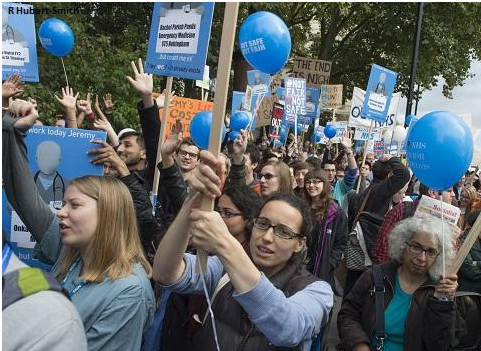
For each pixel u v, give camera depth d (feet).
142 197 10.86
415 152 9.83
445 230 9.72
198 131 13.98
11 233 10.03
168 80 11.91
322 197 16.49
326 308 7.00
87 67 32.50
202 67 11.34
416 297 9.45
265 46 14.40
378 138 37.04
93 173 10.66
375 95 26.63
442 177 9.57
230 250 5.54
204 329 7.18
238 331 6.89
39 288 4.25
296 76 46.26
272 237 7.19
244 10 53.52
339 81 85.35
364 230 17.84
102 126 15.75
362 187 28.89
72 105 15.70
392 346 9.50
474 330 10.21
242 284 5.59
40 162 10.50
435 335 8.97
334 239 16.60
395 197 20.62
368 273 10.12
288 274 7.34
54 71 31.30
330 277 16.81
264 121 38.06
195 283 7.19
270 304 5.70
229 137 20.74
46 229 8.64
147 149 12.50
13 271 4.36
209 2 11.28
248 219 9.38
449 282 8.93
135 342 7.15
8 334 3.99
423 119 9.95
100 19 46.62
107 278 7.18
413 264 9.52
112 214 7.41
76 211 7.30
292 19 70.64
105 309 7.00
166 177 10.45
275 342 5.92
